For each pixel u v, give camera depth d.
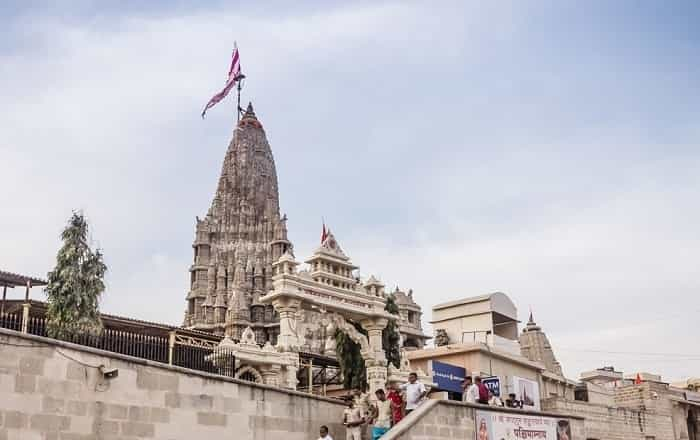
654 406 55.88
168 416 17.78
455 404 24.02
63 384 15.81
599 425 50.25
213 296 91.56
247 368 29.95
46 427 15.34
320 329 54.00
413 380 23.39
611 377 78.81
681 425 59.62
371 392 34.22
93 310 21.23
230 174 103.81
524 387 50.84
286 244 96.19
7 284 24.88
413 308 85.25
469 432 24.23
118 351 21.89
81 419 16.00
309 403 21.89
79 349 16.27
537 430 27.72
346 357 37.28
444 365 44.62
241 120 110.44
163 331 30.00
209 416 18.75
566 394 59.56
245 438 19.61
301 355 38.38
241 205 100.31
